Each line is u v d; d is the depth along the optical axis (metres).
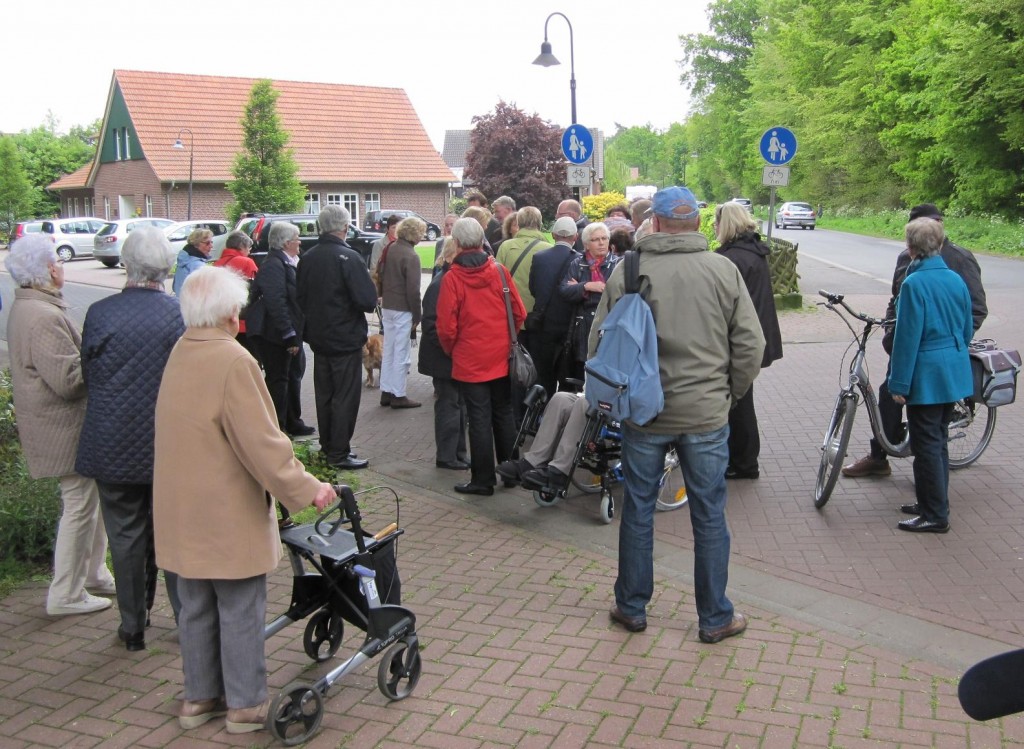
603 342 4.09
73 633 4.40
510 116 37.12
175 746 3.47
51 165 75.50
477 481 6.48
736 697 3.73
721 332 4.08
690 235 4.11
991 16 30.70
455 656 4.12
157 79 42.25
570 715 3.62
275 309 7.39
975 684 1.81
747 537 5.58
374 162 43.97
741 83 69.31
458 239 6.23
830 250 30.88
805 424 8.18
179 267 10.09
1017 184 33.75
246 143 34.28
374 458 7.49
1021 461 6.82
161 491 3.39
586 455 5.96
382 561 3.82
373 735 3.52
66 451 4.30
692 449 4.12
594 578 4.99
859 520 5.80
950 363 5.29
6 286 23.97
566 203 8.93
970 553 5.22
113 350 3.88
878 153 45.75
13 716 3.69
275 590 4.87
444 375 6.96
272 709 3.38
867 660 4.03
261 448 3.28
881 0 44.34
